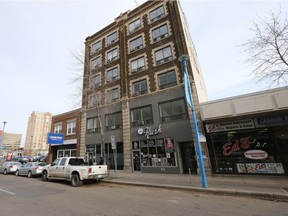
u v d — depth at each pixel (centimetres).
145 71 1884
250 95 1178
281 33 957
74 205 652
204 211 573
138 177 1330
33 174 1581
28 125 9975
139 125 1777
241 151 1268
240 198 741
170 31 1819
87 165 1170
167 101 1650
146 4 2102
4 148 5291
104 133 2047
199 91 1795
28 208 616
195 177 1252
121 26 2256
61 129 2633
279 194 727
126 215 540
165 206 633
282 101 1071
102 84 2236
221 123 1364
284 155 1135
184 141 1491
